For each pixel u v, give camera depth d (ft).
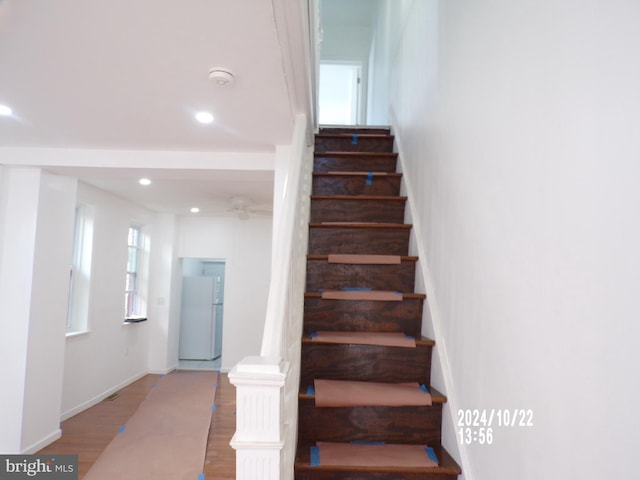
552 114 3.43
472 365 5.10
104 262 16.84
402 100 10.98
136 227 21.30
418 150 8.68
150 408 15.60
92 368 16.06
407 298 7.39
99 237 16.42
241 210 18.75
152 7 4.69
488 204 4.76
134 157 10.56
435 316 6.77
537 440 3.55
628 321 2.50
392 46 13.15
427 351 6.72
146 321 21.26
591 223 2.88
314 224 8.68
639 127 2.43
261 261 23.25
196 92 6.93
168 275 22.25
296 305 6.56
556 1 3.38
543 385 3.48
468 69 5.66
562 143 3.27
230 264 23.24
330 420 5.99
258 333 22.84
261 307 23.02
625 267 2.53
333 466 5.27
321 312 7.45
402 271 8.09
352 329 7.44
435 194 7.16
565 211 3.20
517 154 4.07
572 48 3.14
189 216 23.45
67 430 13.03
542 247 3.54
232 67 6.08
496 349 4.42
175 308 23.25
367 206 9.46
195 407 15.88
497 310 4.42
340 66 20.03
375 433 5.98
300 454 5.55
